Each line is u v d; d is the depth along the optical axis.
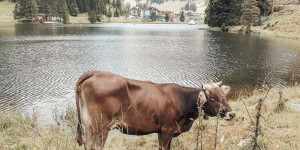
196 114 4.99
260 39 53.69
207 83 4.82
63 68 22.94
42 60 26.75
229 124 7.30
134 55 31.36
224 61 27.97
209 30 88.19
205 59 29.12
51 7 137.38
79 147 5.32
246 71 22.88
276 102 8.34
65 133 7.45
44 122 9.96
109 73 4.43
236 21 90.25
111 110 4.27
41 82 17.97
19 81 18.16
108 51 34.66
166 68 23.72
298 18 66.12
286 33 61.44
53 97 14.59
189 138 6.62
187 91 4.96
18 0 128.88
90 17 148.88
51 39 49.66
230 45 43.16
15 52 31.84
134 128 4.58
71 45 40.78
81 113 4.42
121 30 84.12
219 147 5.70
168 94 4.76
